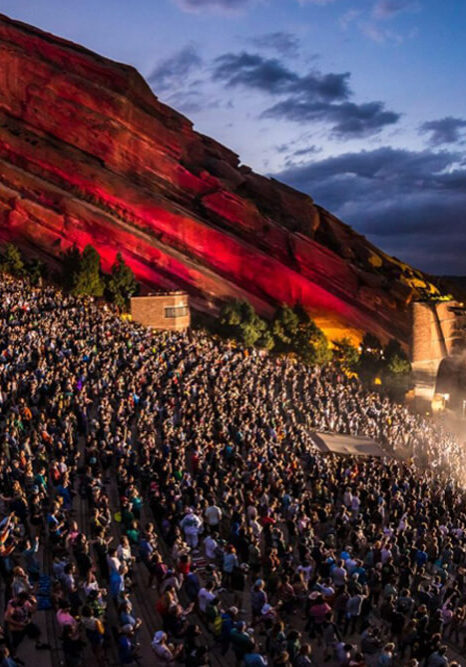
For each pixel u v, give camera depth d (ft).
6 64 389.80
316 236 444.55
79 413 116.06
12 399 117.19
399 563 83.61
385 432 173.78
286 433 140.67
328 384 205.98
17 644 58.65
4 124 388.98
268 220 403.54
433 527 97.91
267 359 236.63
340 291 399.44
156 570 70.69
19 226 351.87
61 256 346.13
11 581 65.51
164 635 58.39
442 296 440.86
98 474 92.94
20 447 91.61
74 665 57.26
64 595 63.67
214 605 64.69
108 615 69.56
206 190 404.98
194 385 150.51
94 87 392.47
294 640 59.06
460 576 82.33
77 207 356.59
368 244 457.27
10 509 75.25
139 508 84.69
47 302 203.82
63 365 137.49
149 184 396.78
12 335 149.28
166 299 255.29
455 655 74.84
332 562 75.87
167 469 93.66
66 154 379.96
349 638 73.26
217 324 281.54
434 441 184.85
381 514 100.22
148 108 415.64
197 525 82.53
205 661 56.95
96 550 74.08
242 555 80.79
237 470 104.58
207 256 371.76
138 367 156.56
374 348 317.22
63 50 403.75
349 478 116.57
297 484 106.63
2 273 279.08
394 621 71.41
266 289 371.15
